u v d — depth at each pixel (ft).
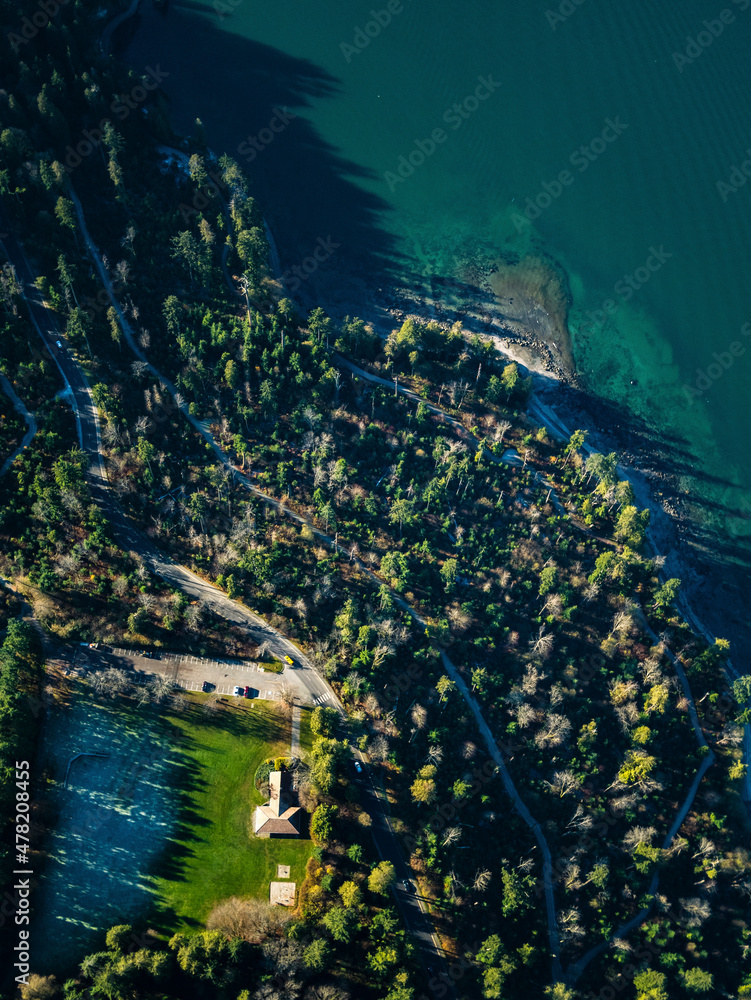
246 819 468.75
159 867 453.58
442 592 588.09
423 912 471.21
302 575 561.02
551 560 614.34
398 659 546.67
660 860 515.91
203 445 599.16
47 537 525.75
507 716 554.05
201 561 547.49
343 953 438.81
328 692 517.55
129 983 406.41
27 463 542.16
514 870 497.46
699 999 495.00
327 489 603.67
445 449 632.79
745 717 586.45
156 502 564.71
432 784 483.92
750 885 539.70
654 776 558.56
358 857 455.22
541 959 491.31
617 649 601.62
